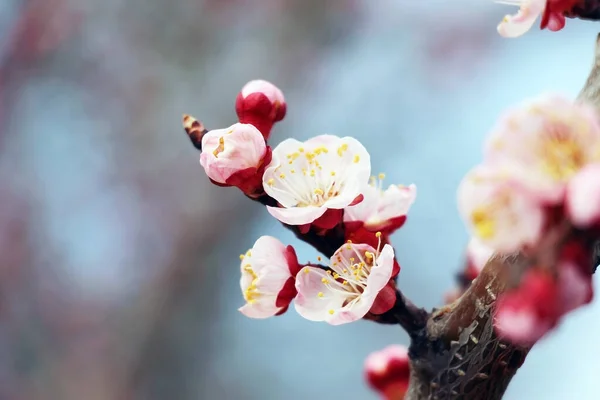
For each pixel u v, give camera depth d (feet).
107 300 5.29
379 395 2.22
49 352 5.19
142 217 5.40
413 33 5.76
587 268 1.82
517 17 2.02
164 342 5.18
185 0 5.59
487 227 1.82
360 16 5.71
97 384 5.12
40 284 5.35
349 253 2.02
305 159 2.03
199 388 5.20
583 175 1.80
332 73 5.72
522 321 1.82
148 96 5.55
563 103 1.82
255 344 5.47
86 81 5.61
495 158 1.82
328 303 2.01
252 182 2.02
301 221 1.99
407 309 2.01
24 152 5.58
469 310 1.99
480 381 2.00
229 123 5.43
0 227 5.41
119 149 5.55
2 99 5.58
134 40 5.61
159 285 5.23
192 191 5.37
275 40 5.63
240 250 5.33
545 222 1.82
